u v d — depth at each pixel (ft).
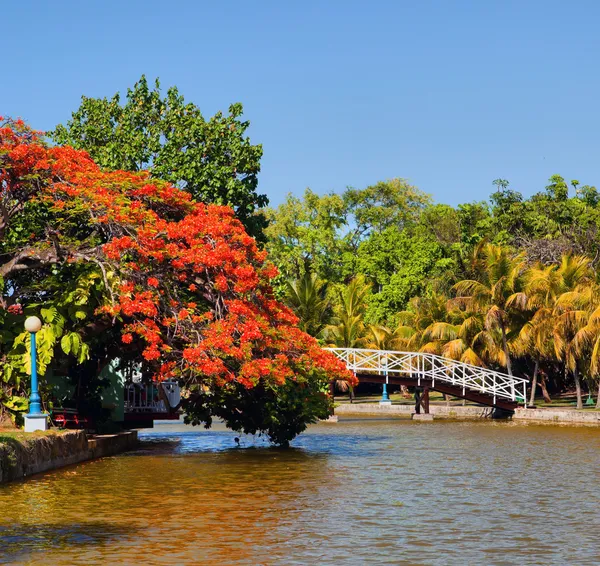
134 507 55.67
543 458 86.17
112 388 105.09
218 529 48.49
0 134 77.41
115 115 111.55
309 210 264.52
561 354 157.28
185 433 126.72
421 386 161.07
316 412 94.99
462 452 93.20
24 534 47.11
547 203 222.28
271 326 82.07
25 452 67.97
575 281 160.15
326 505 56.70
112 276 77.87
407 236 261.24
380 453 92.43
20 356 77.46
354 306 215.92
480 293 164.45
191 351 74.95
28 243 88.99
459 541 45.50
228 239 78.74
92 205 76.48
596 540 45.78
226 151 108.99
